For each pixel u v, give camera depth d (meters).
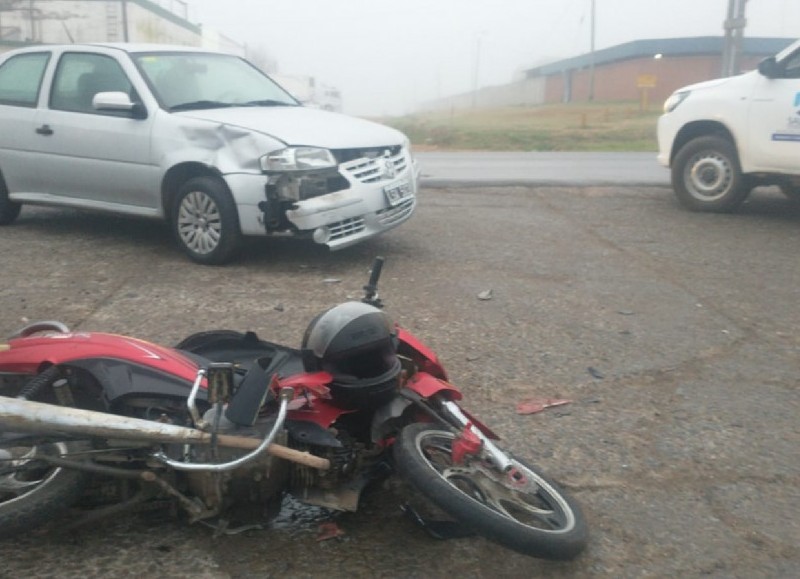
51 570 3.25
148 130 7.72
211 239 7.53
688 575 3.41
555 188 12.74
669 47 60.53
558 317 6.50
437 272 7.63
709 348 5.95
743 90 10.43
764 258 8.50
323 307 6.50
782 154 10.16
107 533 3.49
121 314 6.23
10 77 8.87
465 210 10.81
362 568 3.34
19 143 8.60
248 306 6.48
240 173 7.23
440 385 3.66
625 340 6.05
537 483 3.49
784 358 5.81
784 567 3.49
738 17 24.92
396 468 3.34
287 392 3.21
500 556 3.45
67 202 8.50
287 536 3.53
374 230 7.58
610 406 4.97
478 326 6.23
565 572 3.38
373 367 3.48
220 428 3.25
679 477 4.19
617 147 25.05
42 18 40.66
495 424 4.68
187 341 4.20
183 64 8.45
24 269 7.41
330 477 3.43
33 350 3.60
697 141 10.80
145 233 8.91
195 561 3.34
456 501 3.08
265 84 8.98
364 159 7.54
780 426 4.77
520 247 8.73
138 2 42.16
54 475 3.18
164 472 3.31
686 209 11.11
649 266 8.09
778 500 4.00
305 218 7.10
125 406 3.43
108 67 8.21
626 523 3.77
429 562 3.39
